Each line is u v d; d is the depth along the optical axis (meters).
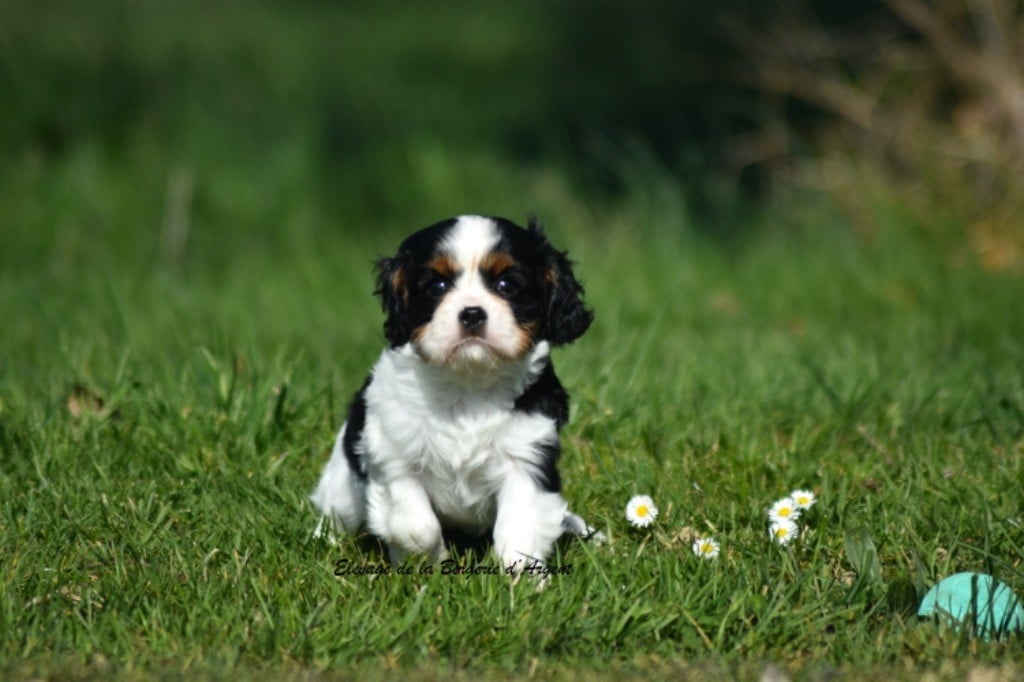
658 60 25.77
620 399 9.61
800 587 6.68
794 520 7.41
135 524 7.44
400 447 7.18
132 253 15.88
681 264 15.15
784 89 17.70
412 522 7.14
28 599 6.57
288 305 13.84
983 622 6.29
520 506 7.09
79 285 14.41
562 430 9.07
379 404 7.26
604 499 8.05
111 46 24.12
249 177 17.45
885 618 6.52
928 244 15.09
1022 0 15.56
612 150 20.42
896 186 15.80
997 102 15.33
